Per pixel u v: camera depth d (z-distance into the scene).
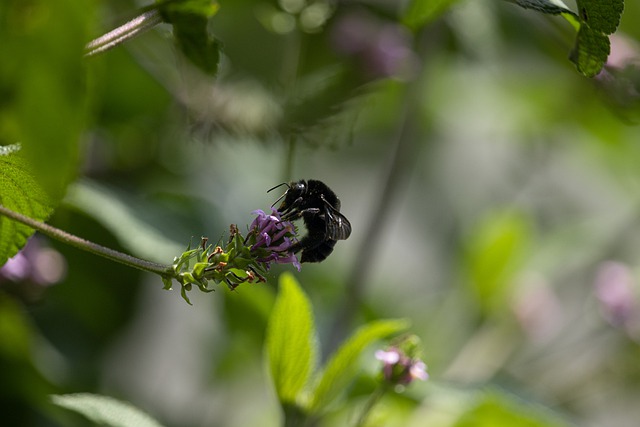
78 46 0.37
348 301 0.53
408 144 0.54
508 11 0.55
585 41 0.42
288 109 0.50
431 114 0.61
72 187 0.47
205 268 0.42
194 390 0.60
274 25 0.52
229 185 0.57
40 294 0.49
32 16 0.36
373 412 0.50
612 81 0.49
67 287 0.53
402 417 0.54
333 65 0.53
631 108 0.49
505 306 0.59
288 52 0.52
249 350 0.57
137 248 0.48
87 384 0.53
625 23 0.58
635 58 0.50
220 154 0.57
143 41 0.52
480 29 0.54
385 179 0.54
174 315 0.60
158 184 0.55
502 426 0.52
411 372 0.47
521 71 0.61
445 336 0.59
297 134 0.50
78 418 0.50
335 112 0.51
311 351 0.46
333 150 0.51
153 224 0.50
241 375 0.58
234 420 0.59
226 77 0.53
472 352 0.58
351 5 0.54
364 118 0.58
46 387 0.50
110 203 0.49
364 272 0.53
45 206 0.41
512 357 0.60
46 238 0.51
